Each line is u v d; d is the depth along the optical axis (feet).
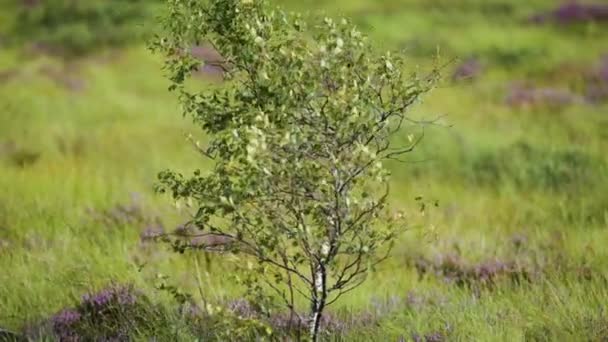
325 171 27.50
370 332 33.65
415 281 42.86
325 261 28.09
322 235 28.30
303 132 28.22
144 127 94.43
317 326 29.71
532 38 149.48
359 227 28.17
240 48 30.17
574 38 151.33
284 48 28.40
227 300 37.24
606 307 34.55
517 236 51.24
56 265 43.16
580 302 35.86
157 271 42.52
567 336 31.42
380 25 157.48
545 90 112.57
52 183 64.59
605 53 136.98
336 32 28.22
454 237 50.83
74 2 179.52
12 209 55.47
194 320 34.35
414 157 75.51
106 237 48.88
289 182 27.02
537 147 76.33
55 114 103.55
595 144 77.56
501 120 96.63
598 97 108.78
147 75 133.90
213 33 31.60
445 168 73.46
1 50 157.99
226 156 29.01
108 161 76.23
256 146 25.89
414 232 52.13
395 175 71.61
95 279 41.24
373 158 26.55
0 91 113.50
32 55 152.15
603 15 162.61
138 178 67.92
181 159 76.07
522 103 106.63
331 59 27.99
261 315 33.12
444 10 175.83
